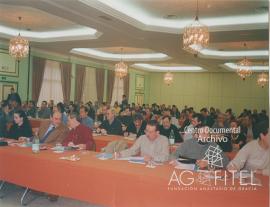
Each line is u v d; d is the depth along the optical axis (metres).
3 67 9.96
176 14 6.86
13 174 3.81
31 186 3.64
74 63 13.02
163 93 18.06
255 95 16.23
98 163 3.38
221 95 16.97
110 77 15.20
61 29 8.77
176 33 7.57
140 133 6.05
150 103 18.27
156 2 6.16
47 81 11.71
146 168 3.20
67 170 3.37
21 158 3.75
